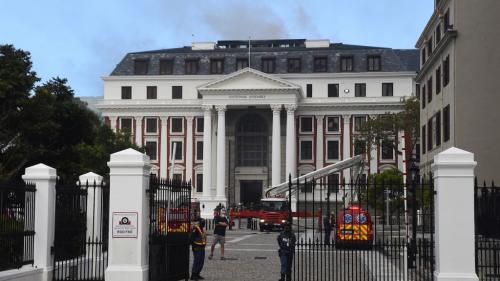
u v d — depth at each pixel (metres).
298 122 99.62
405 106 77.69
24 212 17.70
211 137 98.25
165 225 18.33
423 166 56.28
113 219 17.19
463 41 42.25
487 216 17.28
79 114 40.59
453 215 16.17
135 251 17.08
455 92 42.38
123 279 16.95
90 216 20.16
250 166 100.19
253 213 63.59
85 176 21.47
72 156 40.66
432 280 17.31
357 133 97.75
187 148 99.62
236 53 102.50
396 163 95.69
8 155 36.50
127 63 103.38
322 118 98.94
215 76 100.12
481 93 41.31
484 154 40.75
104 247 19.61
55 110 38.50
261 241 42.25
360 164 46.91
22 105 36.50
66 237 18.81
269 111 100.06
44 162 39.03
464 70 42.09
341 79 99.12
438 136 49.00
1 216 16.52
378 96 97.94
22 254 17.47
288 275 19.94
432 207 17.42
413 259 22.09
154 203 17.94
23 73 37.66
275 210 55.91
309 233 43.34
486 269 17.86
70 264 18.83
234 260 28.03
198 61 102.38
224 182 96.62
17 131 36.69
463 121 41.84
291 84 95.44
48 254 18.05
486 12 41.44
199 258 20.69
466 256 16.08
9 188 16.67
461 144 41.78
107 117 100.81
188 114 100.00
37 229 18.00
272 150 96.25
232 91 96.44
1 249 16.61
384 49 101.38
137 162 17.19
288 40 111.25
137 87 101.31
